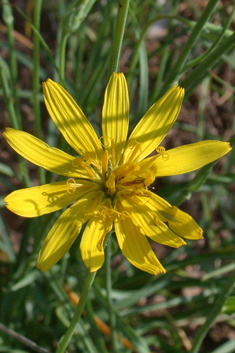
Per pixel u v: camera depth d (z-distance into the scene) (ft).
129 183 0.38
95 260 0.35
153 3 0.60
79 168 0.38
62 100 0.37
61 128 0.37
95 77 0.50
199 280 0.52
